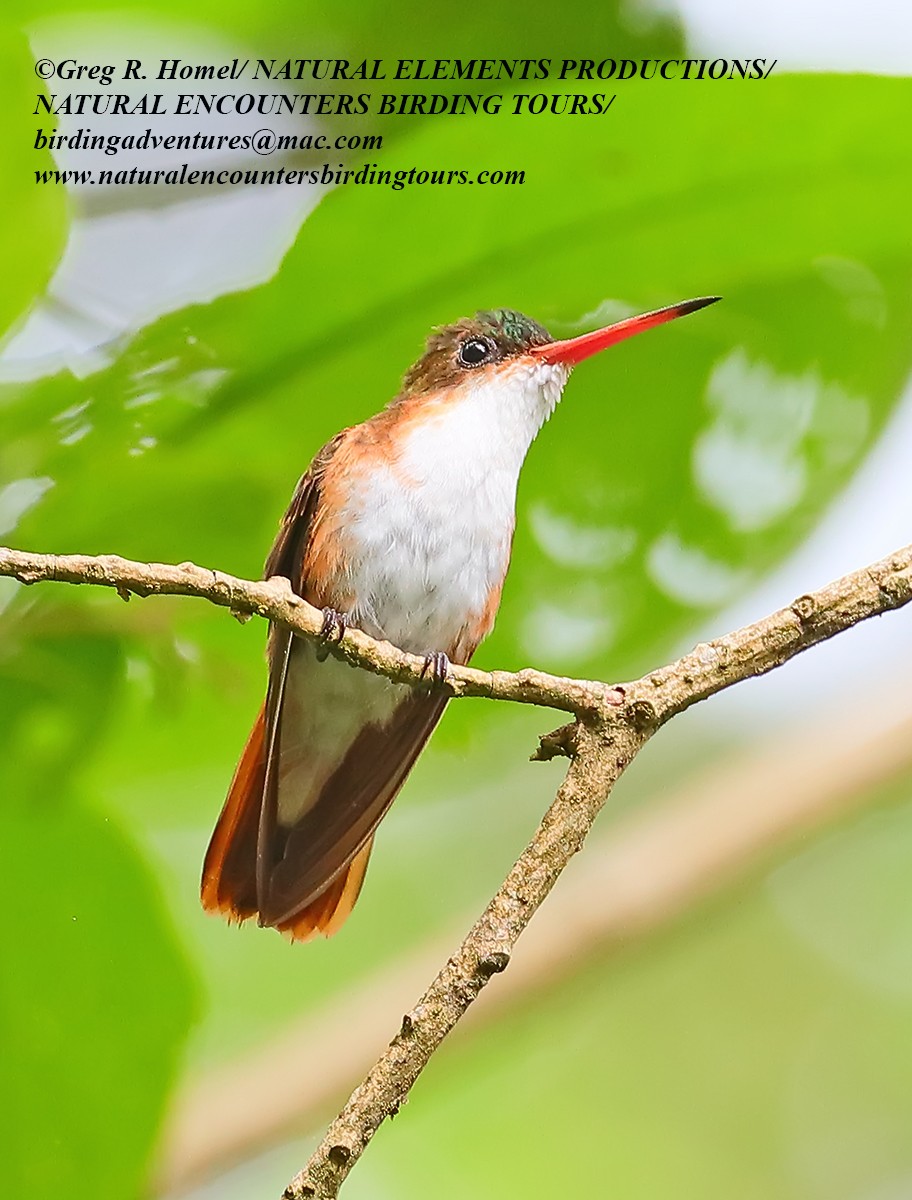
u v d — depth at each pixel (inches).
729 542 377.7
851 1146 514.6
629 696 227.5
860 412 368.8
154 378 304.5
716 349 369.4
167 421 311.1
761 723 494.0
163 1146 300.2
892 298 358.0
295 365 313.7
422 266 305.1
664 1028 529.0
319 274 303.0
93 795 318.3
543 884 219.6
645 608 381.4
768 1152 509.4
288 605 247.1
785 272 347.6
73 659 318.7
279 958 465.7
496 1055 497.0
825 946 542.9
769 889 544.7
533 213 301.7
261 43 353.1
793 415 370.6
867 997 534.3
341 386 326.6
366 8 346.0
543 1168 488.1
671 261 315.6
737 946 544.4
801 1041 532.4
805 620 229.1
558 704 226.8
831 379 368.2
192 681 346.0
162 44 350.0
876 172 301.9
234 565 335.9
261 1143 346.0
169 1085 302.5
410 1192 465.4
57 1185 296.0
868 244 317.7
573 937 354.6
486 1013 352.2
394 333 316.2
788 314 362.3
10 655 315.0
